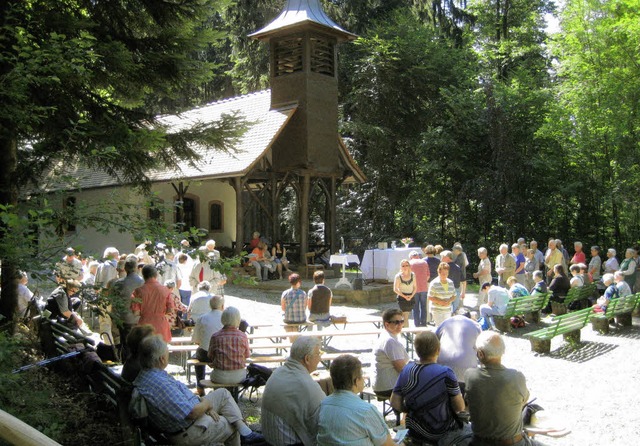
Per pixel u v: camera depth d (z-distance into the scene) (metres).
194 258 6.21
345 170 22.47
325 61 21.28
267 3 27.16
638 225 25.80
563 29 25.45
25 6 7.25
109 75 8.39
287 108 20.77
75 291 6.39
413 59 28.34
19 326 7.72
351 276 21.36
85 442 4.93
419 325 11.77
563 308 13.75
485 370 4.84
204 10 9.16
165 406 4.78
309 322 10.50
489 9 35.69
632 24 22.34
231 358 6.92
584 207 26.34
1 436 2.02
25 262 5.26
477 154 28.08
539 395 8.09
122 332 8.55
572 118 25.75
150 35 9.25
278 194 21.38
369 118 28.42
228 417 5.16
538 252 16.42
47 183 6.30
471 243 26.52
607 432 6.76
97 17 8.57
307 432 4.62
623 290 12.69
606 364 9.71
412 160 28.28
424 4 29.77
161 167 9.45
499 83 28.22
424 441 5.01
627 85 23.45
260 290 18.02
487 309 12.41
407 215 28.00
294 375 4.70
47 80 6.01
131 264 8.24
